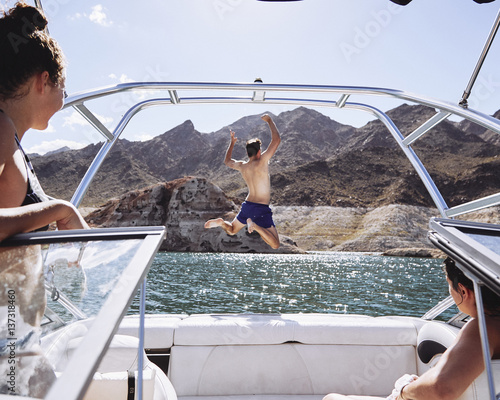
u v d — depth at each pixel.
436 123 1.88
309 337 1.77
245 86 1.90
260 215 3.49
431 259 38.47
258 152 3.54
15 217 0.57
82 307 0.48
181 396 1.72
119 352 0.95
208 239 41.72
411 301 14.19
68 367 0.33
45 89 0.73
